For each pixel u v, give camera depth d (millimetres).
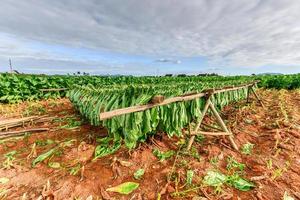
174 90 4047
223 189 2676
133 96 3535
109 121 3701
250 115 6312
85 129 4992
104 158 3418
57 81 11797
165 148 3779
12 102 9508
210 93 3963
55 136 4586
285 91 13469
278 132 4430
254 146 4004
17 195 2650
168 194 2594
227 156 3547
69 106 8578
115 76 18797
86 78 14328
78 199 2504
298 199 2541
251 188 2721
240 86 6660
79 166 3150
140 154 3465
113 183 2816
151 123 3430
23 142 4324
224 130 3967
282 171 3096
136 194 2584
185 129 4715
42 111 7527
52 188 2736
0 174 3088
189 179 2816
